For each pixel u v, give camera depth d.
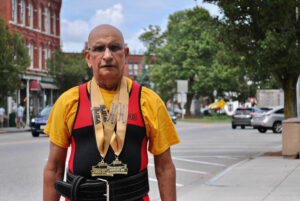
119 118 2.31
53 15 49.84
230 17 14.09
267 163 12.00
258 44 14.13
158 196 8.21
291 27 13.52
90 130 2.30
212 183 8.98
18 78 34.06
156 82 66.00
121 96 2.35
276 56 13.80
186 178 10.30
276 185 8.41
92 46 2.31
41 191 8.63
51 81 48.22
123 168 2.28
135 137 2.34
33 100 45.41
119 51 2.32
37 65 46.00
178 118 63.44
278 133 28.81
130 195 2.30
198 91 64.50
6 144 19.42
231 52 14.49
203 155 15.29
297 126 12.91
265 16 13.52
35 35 45.69
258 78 15.30
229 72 59.00
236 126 36.69
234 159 14.14
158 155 2.46
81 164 2.29
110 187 2.26
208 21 14.69
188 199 7.41
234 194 7.69
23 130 34.44
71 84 44.44
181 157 14.70
